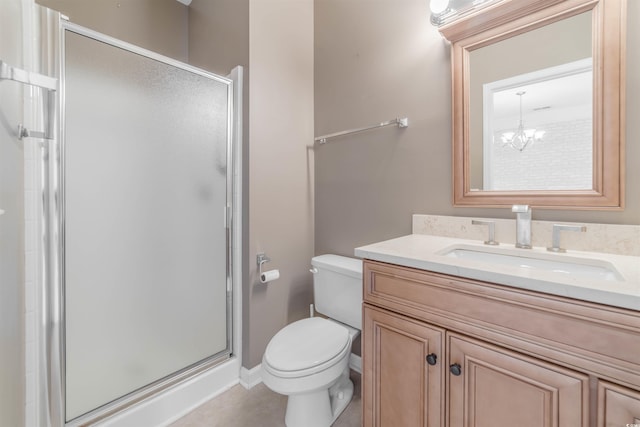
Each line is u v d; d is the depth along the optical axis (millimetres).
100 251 1153
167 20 2039
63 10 1604
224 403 1462
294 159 1796
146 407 1271
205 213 1521
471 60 1214
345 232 1740
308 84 1876
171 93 1366
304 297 1872
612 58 914
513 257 1046
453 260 876
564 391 654
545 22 1039
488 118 1180
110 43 1159
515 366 722
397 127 1478
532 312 696
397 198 1490
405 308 942
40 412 981
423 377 899
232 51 1673
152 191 1312
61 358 1045
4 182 857
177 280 1413
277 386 1125
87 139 1105
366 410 1072
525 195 1096
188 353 1464
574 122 995
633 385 576
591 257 896
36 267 966
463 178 1242
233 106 1623
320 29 1857
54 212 1006
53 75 995
